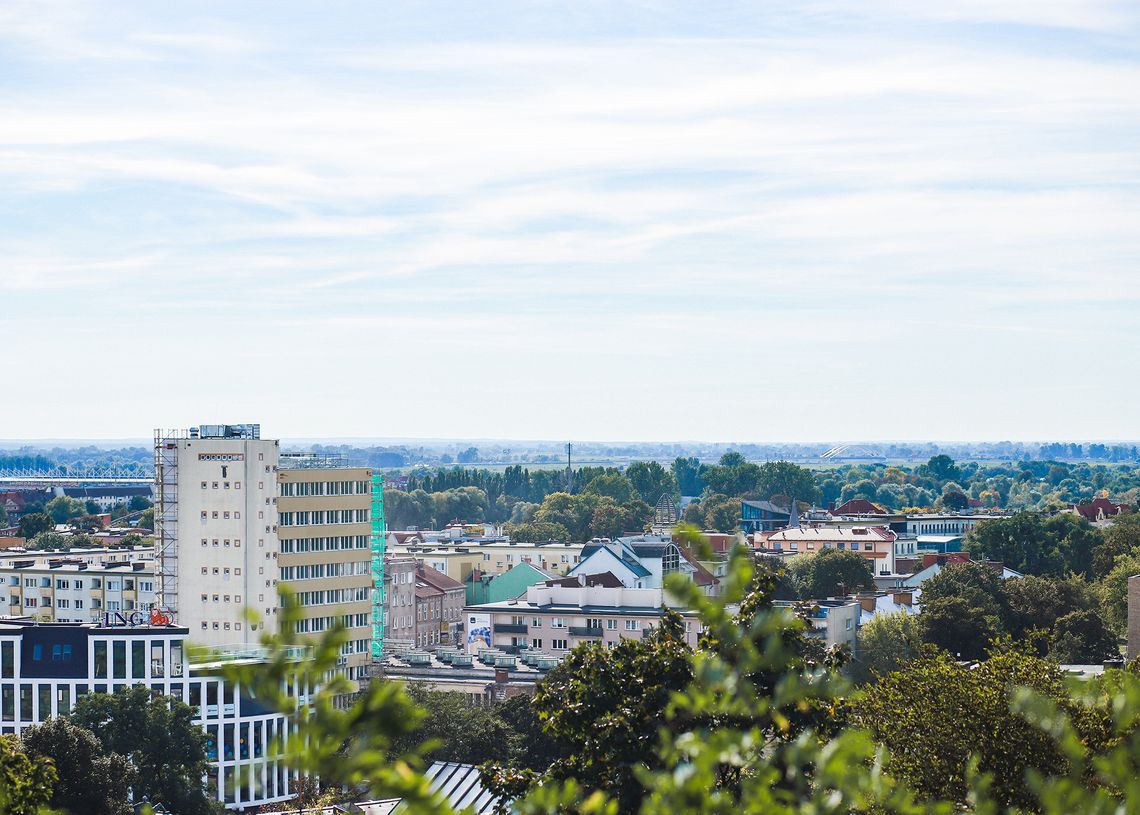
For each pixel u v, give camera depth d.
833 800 14.39
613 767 43.06
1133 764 15.00
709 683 14.71
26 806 50.91
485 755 122.75
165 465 183.88
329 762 12.82
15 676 143.00
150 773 114.38
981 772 52.50
